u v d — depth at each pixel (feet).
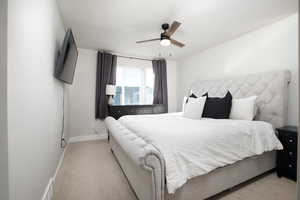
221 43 10.98
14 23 2.75
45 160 4.87
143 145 4.21
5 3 2.48
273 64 8.07
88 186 5.80
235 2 6.39
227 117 7.88
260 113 8.04
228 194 5.20
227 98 8.14
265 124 6.50
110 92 12.38
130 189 5.62
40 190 4.34
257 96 8.17
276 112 7.42
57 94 6.91
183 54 13.76
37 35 4.02
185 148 4.24
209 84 11.38
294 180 6.07
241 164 5.49
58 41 6.83
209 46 11.65
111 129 7.15
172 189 3.66
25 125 3.28
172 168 3.84
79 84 12.18
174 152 4.05
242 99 8.02
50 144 5.57
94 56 12.69
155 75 14.65
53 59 5.92
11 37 2.65
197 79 13.34
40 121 4.34
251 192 5.32
